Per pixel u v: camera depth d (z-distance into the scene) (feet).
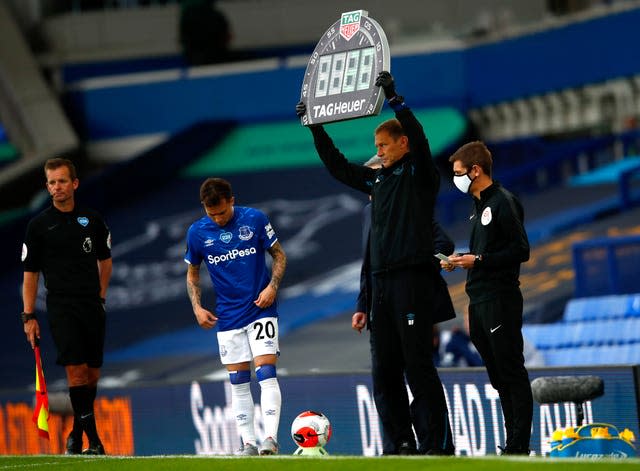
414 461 75.72
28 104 382.42
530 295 225.15
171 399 155.12
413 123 87.35
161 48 403.54
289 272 302.25
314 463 78.18
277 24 399.65
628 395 108.37
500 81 345.10
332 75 92.27
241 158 361.92
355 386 131.13
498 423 116.67
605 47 319.27
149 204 351.67
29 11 412.16
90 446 108.78
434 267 89.51
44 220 107.45
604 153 313.53
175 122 379.14
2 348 288.51
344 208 329.72
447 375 121.70
